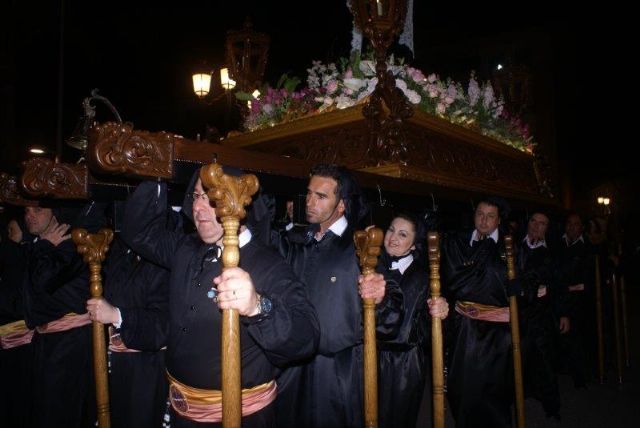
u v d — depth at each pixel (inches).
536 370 181.0
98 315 91.7
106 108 424.2
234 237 62.2
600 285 237.5
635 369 251.8
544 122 519.8
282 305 71.6
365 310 83.7
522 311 161.2
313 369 103.7
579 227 227.6
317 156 150.9
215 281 62.2
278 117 174.2
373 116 137.1
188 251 83.6
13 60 365.7
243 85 208.8
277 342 68.2
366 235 83.6
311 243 105.6
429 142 158.1
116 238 114.0
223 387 61.5
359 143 143.0
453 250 154.2
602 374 227.0
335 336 99.5
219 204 61.1
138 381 107.0
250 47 208.7
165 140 80.4
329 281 100.9
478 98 203.3
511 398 150.9
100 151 74.1
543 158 246.2
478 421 147.4
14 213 143.9
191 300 79.0
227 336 61.5
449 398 154.7
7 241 142.6
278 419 102.7
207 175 59.6
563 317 207.2
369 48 177.9
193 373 77.9
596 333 239.5
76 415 127.3
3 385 141.8
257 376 78.8
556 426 178.5
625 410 193.6
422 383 123.3
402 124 137.5
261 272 77.8
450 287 153.9
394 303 105.2
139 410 106.1
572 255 226.4
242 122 204.4
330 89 158.6
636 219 700.7
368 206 110.0
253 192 63.6
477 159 188.2
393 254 124.3
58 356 125.9
